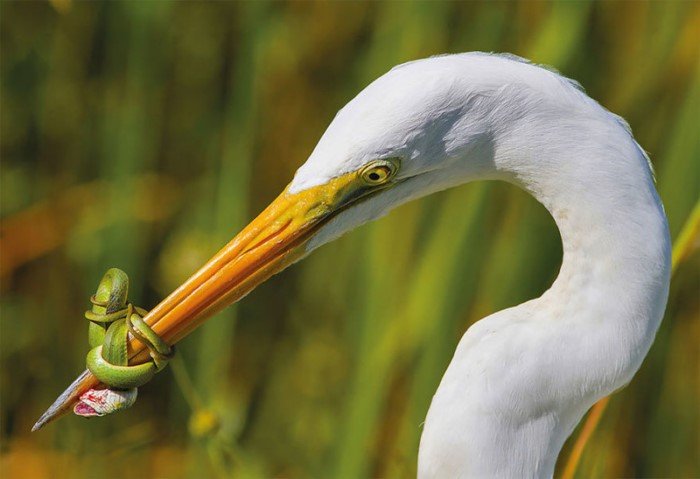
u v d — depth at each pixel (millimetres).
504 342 3322
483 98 3301
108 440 4137
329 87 3941
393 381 3633
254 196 3994
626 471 3680
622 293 3307
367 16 3865
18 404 4176
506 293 3592
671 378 3709
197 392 3654
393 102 3301
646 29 3611
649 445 3674
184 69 4086
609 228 3301
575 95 3301
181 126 4133
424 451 3334
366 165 3309
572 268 3312
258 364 4223
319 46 3928
